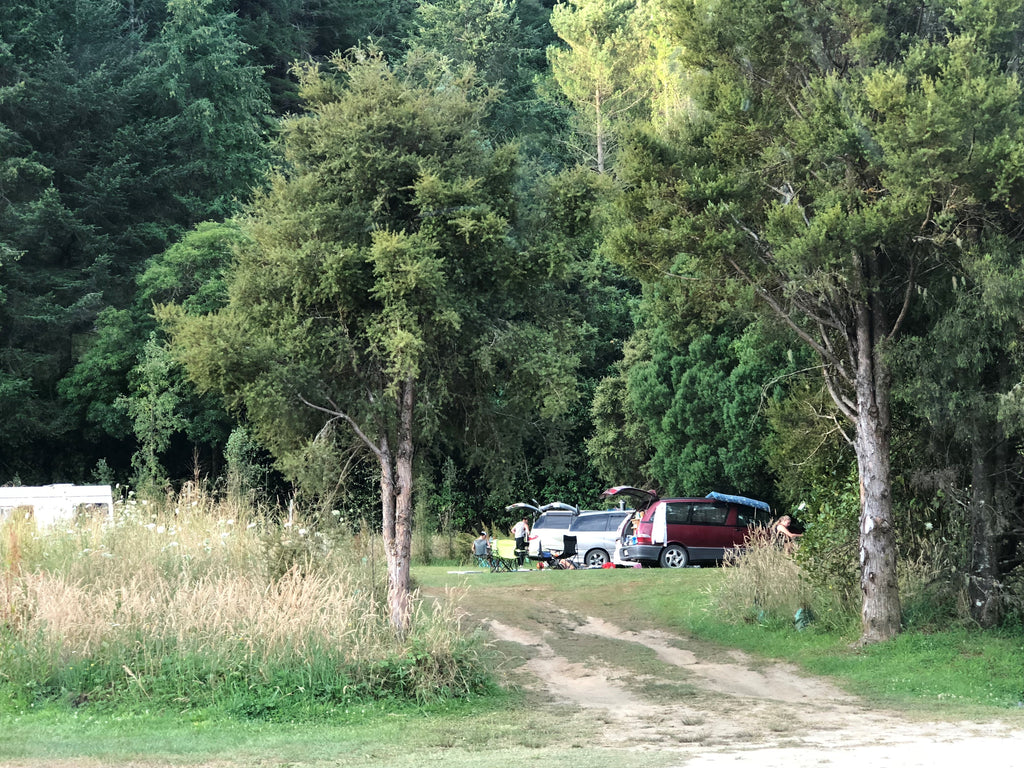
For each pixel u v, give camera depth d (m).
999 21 14.13
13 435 37.50
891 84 13.39
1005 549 16.02
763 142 16.12
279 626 12.32
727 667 15.28
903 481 17.22
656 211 16.20
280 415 13.96
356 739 10.09
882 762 8.23
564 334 15.37
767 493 30.41
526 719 11.30
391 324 13.39
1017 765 7.95
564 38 47.94
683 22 16.53
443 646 12.87
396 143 14.57
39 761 8.40
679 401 31.34
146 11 47.75
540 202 15.05
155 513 19.86
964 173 13.42
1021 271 13.48
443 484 36.56
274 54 51.31
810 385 18.50
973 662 13.98
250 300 14.45
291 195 14.42
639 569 23.97
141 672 11.81
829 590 17.28
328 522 17.77
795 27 15.63
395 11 55.12
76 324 39.12
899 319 15.30
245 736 10.14
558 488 38.84
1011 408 13.56
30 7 41.38
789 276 15.05
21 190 38.97
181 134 41.81
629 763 8.34
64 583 13.31
